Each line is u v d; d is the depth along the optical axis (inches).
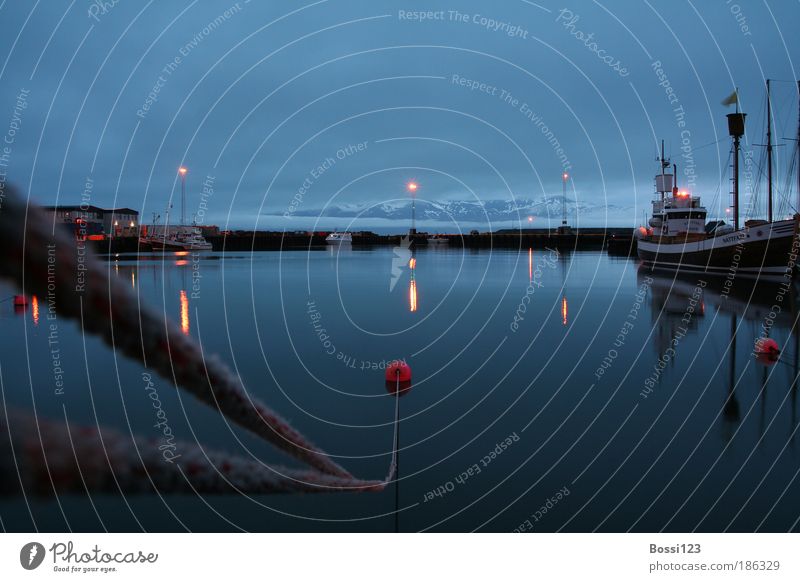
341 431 297.0
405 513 206.5
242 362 453.4
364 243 4461.1
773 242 1099.9
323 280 1157.1
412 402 348.2
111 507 197.8
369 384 390.0
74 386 352.8
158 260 1887.3
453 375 414.3
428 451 269.3
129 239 2493.8
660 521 202.4
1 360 421.1
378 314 705.0
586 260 1984.5
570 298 853.8
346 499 215.2
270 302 812.0
